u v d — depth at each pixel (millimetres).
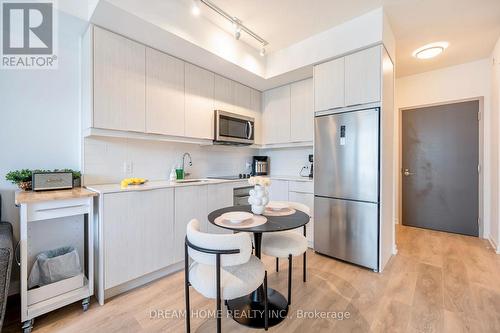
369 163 2328
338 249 2561
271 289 1973
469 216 3398
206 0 2102
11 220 1892
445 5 2182
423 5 2186
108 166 2322
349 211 2471
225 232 2697
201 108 2764
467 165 3412
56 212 1604
